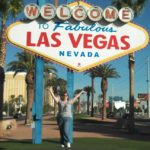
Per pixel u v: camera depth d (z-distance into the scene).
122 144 19.25
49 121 58.75
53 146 17.56
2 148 16.83
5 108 140.88
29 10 17.78
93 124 47.97
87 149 16.67
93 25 18.00
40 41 17.95
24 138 23.06
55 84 79.00
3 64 32.41
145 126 46.56
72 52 17.98
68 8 17.86
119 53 17.94
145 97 123.50
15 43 17.86
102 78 69.94
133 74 34.50
